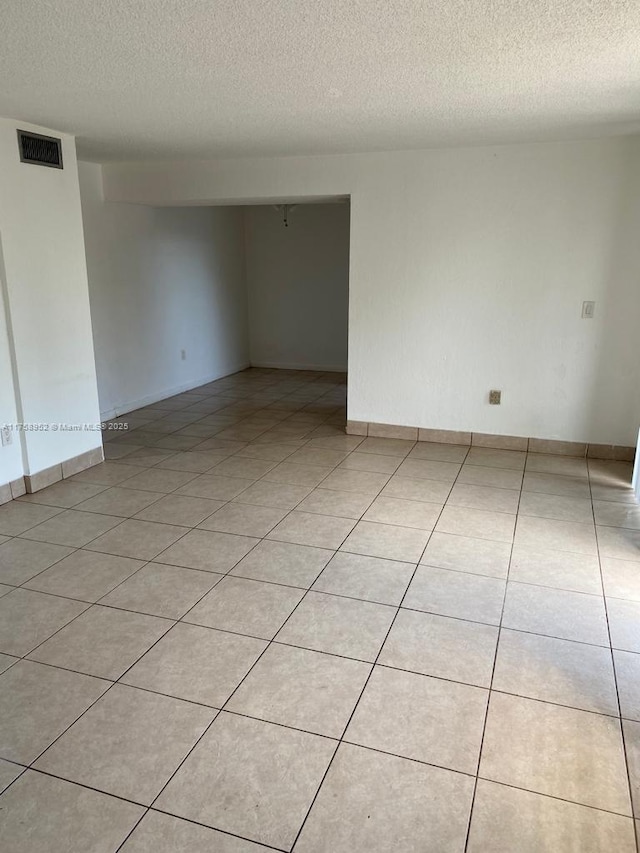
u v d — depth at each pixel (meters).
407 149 4.26
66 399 3.93
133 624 2.41
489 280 4.35
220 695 2.02
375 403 4.88
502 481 3.95
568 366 4.32
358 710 1.95
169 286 6.20
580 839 1.52
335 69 2.44
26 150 3.44
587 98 2.89
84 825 1.57
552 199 4.09
